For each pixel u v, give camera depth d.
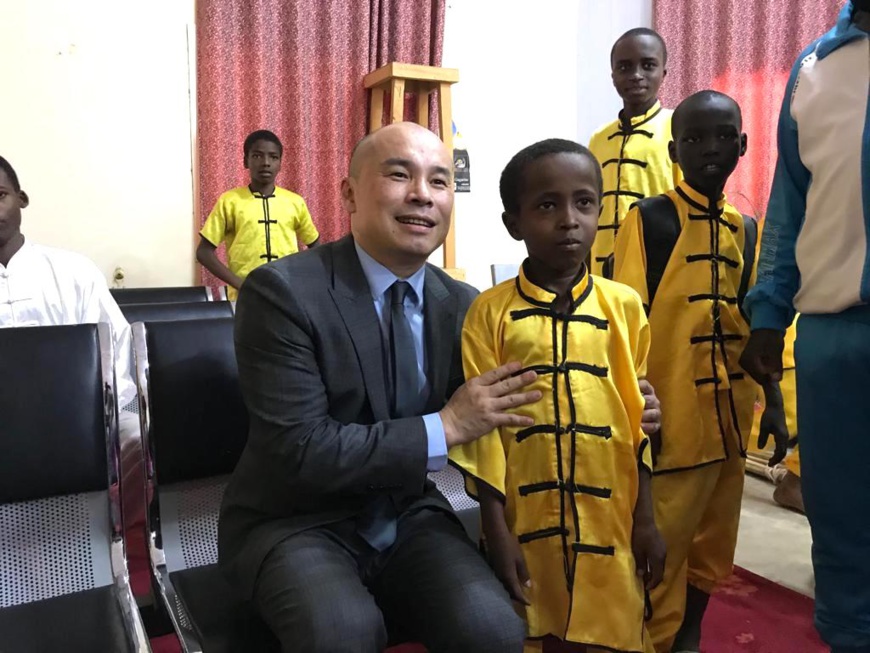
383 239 1.20
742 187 4.85
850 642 1.28
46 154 3.53
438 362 1.27
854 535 1.27
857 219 1.18
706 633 1.77
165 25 3.67
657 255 1.52
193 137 3.80
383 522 1.20
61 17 3.48
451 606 1.07
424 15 4.08
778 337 1.38
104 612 1.17
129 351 1.98
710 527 1.60
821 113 1.23
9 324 2.12
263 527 1.18
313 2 3.87
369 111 4.05
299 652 1.00
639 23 4.66
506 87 4.48
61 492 1.28
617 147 2.61
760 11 4.69
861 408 1.22
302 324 1.15
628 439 1.19
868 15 1.20
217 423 1.42
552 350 1.18
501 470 1.16
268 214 3.62
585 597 1.16
